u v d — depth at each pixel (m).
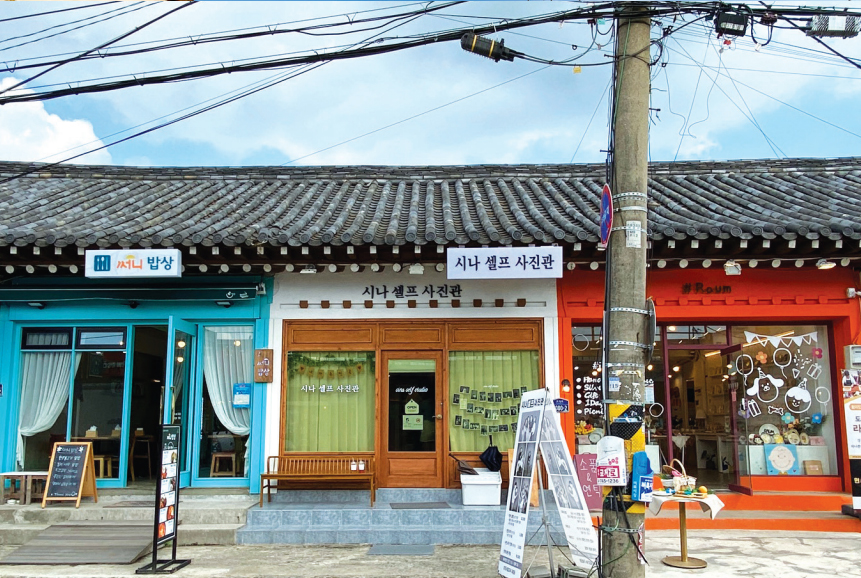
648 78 6.11
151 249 8.40
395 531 8.05
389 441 9.29
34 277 9.47
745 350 9.85
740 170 12.12
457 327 9.43
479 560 7.22
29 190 11.59
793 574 6.56
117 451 9.64
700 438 9.79
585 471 9.00
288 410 9.43
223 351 9.73
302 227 8.92
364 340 9.46
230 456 9.50
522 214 9.40
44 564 7.12
